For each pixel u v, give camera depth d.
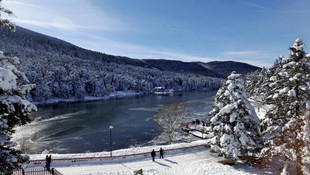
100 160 22.64
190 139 41.31
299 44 17.70
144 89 155.50
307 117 13.70
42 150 34.62
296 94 17.52
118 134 44.16
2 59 9.19
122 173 19.50
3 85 7.99
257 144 20.42
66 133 44.53
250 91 72.25
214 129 21.33
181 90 199.50
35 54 162.12
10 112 8.86
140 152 25.70
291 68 18.02
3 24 8.73
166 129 42.06
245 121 20.69
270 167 20.66
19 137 41.00
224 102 21.95
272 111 19.48
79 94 104.94
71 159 22.03
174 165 22.00
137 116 62.56
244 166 21.31
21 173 18.00
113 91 140.88
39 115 63.50
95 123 53.50
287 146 15.45
